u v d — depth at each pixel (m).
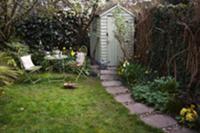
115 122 4.07
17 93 5.43
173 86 5.14
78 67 7.16
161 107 4.59
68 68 7.48
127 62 7.06
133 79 6.42
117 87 6.16
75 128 3.80
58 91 5.71
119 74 7.01
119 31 7.88
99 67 8.03
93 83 6.52
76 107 4.70
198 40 4.68
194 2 4.80
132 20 8.06
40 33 8.48
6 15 7.33
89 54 9.74
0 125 3.86
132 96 5.39
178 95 4.82
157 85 5.40
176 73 5.49
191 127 3.84
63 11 8.83
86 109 4.62
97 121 4.10
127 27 8.04
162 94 4.98
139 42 7.59
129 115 4.35
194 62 4.78
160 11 6.18
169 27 5.76
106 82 6.58
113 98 5.30
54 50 8.15
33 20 8.37
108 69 7.90
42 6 7.94
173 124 3.98
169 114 4.37
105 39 8.12
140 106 4.80
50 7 8.08
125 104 4.95
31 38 8.44
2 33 7.54
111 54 8.24
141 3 7.94
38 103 4.84
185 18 5.07
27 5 7.51
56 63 7.52
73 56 7.85
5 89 5.51
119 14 7.90
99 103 4.97
